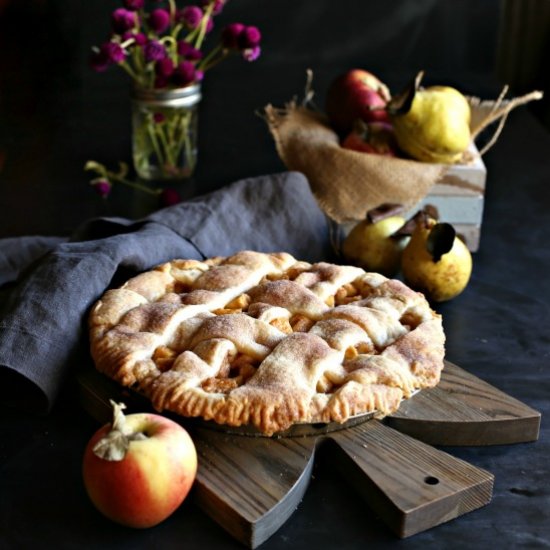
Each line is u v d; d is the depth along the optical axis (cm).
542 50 217
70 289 125
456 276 137
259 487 112
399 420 119
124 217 154
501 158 174
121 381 117
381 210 140
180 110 159
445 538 111
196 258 138
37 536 110
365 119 156
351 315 123
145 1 216
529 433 121
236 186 145
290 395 114
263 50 225
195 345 120
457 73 206
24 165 166
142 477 107
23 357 121
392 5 223
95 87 194
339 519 112
